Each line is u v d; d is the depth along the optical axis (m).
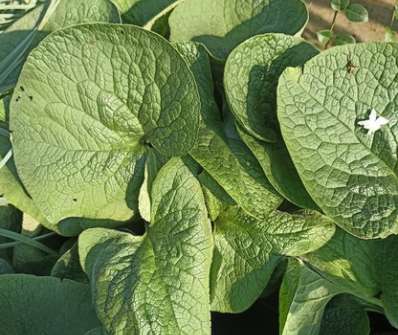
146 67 0.47
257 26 0.53
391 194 0.45
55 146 0.50
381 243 0.49
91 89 0.48
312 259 0.48
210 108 0.50
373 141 0.46
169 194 0.48
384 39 0.65
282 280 0.49
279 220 0.48
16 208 0.56
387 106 0.46
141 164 0.50
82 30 0.47
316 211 0.48
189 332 0.44
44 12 0.54
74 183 0.50
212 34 0.53
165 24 0.55
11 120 0.50
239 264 0.49
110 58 0.47
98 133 0.50
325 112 0.45
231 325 0.54
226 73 0.46
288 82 0.45
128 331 0.44
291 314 0.46
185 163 0.48
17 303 0.50
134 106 0.48
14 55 0.54
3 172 0.54
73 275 0.52
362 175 0.45
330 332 0.51
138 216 0.52
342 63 0.46
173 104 0.47
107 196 0.51
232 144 0.48
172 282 0.45
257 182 0.47
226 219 0.50
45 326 0.50
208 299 0.45
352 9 0.61
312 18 0.67
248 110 0.47
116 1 0.56
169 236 0.47
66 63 0.48
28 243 0.54
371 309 0.51
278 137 0.48
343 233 0.49
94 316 0.50
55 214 0.51
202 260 0.46
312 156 0.45
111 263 0.47
